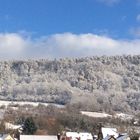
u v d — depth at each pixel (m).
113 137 178.38
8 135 193.38
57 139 197.00
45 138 194.25
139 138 183.88
